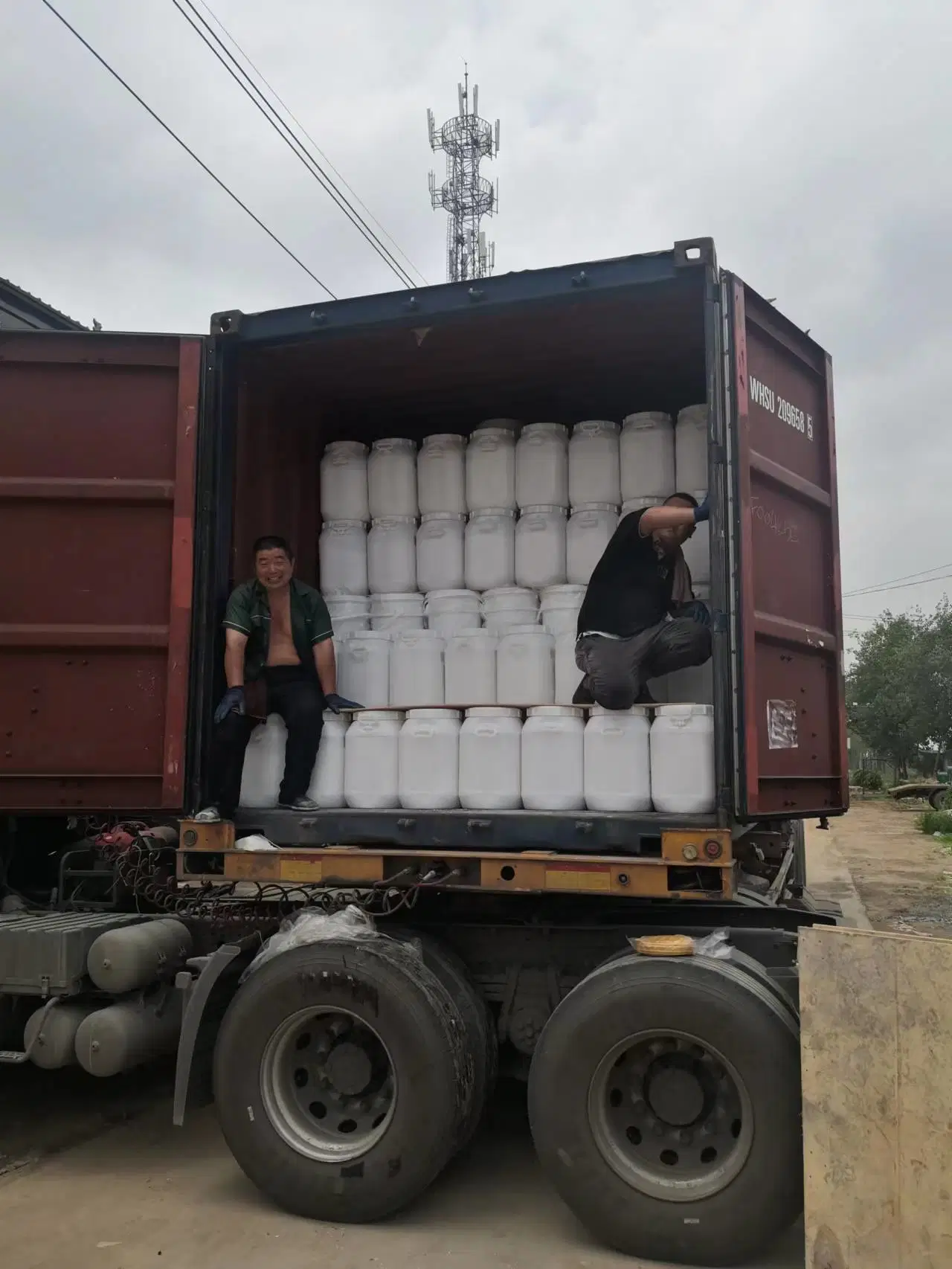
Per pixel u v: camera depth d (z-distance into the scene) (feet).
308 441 18.45
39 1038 13.91
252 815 14.16
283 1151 12.37
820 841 61.00
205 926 14.98
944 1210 9.57
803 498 14.38
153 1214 12.59
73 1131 15.58
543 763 13.24
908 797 95.81
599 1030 11.41
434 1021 12.09
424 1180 11.94
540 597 16.42
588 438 16.38
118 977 13.71
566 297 13.48
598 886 12.19
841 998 10.24
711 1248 10.94
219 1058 12.73
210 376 14.73
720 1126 11.35
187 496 14.15
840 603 15.20
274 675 14.83
